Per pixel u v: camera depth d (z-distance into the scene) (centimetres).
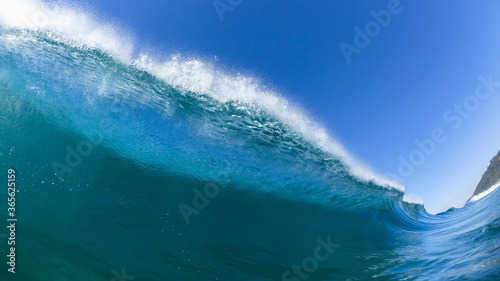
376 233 710
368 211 866
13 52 706
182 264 380
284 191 774
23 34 764
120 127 694
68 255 338
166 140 730
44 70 711
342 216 768
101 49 855
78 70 769
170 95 849
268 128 923
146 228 430
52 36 806
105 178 522
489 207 882
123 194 497
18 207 383
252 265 421
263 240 519
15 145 504
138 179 564
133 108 758
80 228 384
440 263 423
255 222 584
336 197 860
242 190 701
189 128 796
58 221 383
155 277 342
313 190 835
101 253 355
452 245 520
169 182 604
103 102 725
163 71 885
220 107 895
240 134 860
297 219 668
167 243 414
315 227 654
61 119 622
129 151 641
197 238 450
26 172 455
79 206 425
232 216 575
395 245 606
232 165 764
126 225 420
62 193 439
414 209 1295
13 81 641
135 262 357
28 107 602
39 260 321
